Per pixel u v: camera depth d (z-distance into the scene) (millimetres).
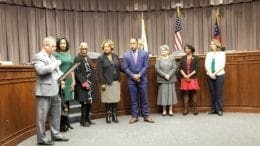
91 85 5906
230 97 7129
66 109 5500
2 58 8430
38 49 9203
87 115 5996
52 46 4574
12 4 8625
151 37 10492
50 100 4629
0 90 4359
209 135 4926
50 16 9430
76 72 5727
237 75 7043
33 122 5570
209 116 6652
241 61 6992
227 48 9828
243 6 9508
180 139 4727
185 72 6898
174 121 6188
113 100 6102
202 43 10180
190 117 6594
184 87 6871
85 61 5840
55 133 4832
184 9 10305
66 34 9711
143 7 10398
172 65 6812
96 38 10164
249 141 4504
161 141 4637
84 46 5848
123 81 7156
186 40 10320
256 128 5348
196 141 4582
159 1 10391
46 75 4488
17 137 4859
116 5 10328
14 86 4863
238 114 6816
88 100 5820
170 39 10398
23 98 5195
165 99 6832
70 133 5367
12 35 8664
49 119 4891
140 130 5445
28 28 8984
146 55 6211
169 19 10406
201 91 7230
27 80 5371
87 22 10062
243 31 9539
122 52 10422
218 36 9695
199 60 7148
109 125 5977
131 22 10477
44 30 9305
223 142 4484
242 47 9570
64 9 9648
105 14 10281
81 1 9906
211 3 9867
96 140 4828
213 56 6828
